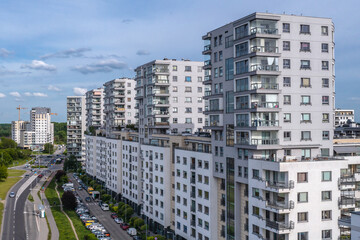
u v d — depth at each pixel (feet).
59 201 474.49
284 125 219.41
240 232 233.55
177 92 370.73
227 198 243.60
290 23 221.05
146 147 360.48
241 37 225.15
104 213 417.08
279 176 195.93
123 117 542.16
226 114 242.17
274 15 216.13
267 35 213.66
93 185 548.72
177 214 304.91
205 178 264.52
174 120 369.09
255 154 216.33
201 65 380.58
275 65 218.18
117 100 539.29
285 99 220.02
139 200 397.19
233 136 234.99
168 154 321.32
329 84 230.68
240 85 225.97
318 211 197.77
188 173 286.66
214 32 256.73
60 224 363.97
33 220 379.35
